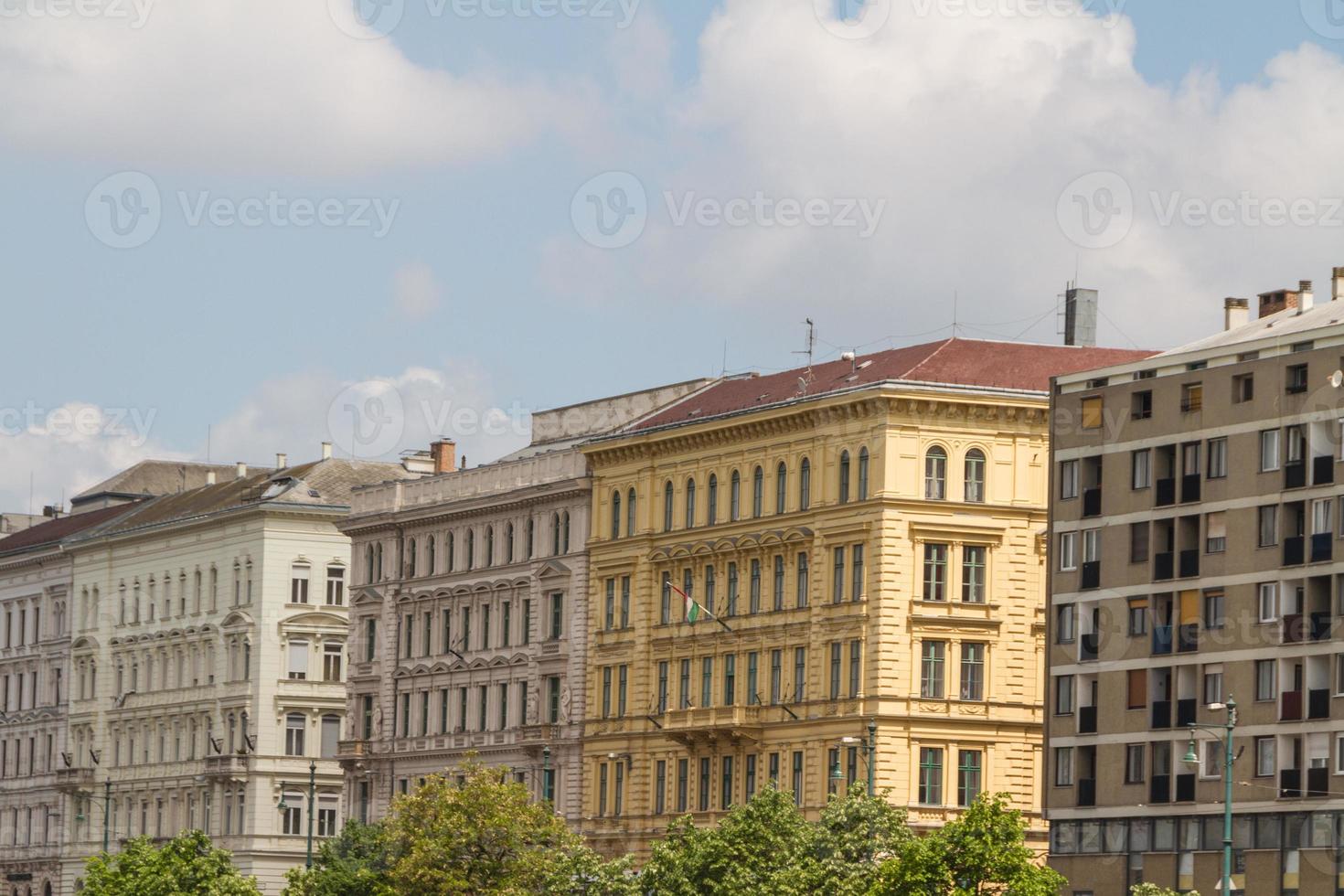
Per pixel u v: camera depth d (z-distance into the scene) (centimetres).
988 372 17762
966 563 17525
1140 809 15975
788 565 18162
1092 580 16412
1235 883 15438
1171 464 16025
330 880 17825
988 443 17588
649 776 19075
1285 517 15350
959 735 17362
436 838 16625
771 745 18112
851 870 15000
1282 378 15438
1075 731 16438
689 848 15425
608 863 16125
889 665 17312
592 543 19738
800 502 18138
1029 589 17562
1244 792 15425
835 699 17600
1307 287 17500
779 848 15225
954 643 17438
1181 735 15788
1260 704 15412
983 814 13600
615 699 19462
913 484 17450
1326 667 15100
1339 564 15062
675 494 19175
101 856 17800
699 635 18788
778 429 18300
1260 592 15450
